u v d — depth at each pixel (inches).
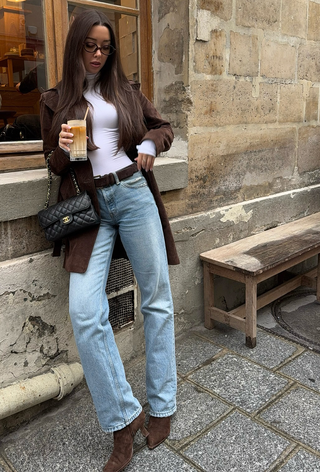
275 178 129.7
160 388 75.5
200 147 104.9
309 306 126.3
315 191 144.2
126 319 96.8
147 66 105.1
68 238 70.7
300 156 137.1
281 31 118.6
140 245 71.1
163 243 74.2
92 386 67.1
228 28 104.0
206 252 109.7
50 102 68.7
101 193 68.8
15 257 76.6
